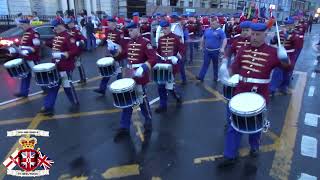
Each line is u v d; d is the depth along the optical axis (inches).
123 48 305.9
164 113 271.0
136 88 220.8
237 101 166.2
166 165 186.4
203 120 255.6
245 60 179.6
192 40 517.7
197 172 179.0
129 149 205.9
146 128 235.3
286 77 332.2
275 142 215.2
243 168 182.5
